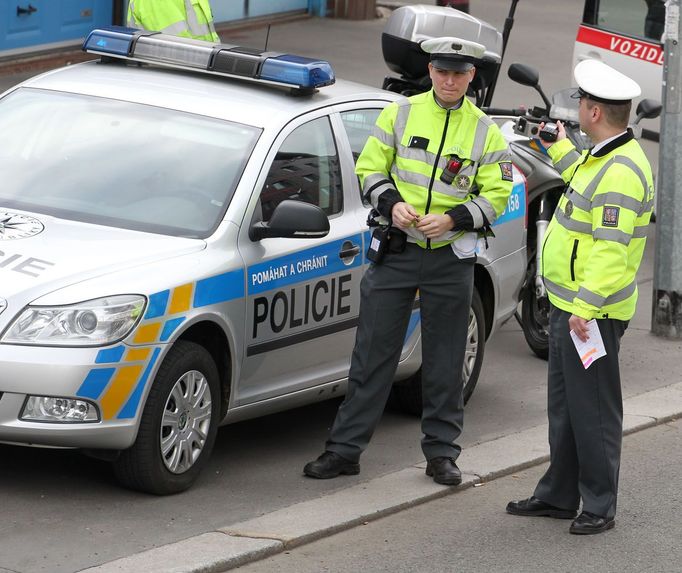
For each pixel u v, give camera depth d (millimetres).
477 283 17891
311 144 15695
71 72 16625
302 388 15484
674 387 19625
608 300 13617
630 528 14266
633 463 16516
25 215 14406
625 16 29078
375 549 13250
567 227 13656
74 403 12852
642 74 28828
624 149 13391
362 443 15156
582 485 14125
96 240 13977
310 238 14945
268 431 16797
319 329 15461
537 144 15609
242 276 14281
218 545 12711
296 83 15680
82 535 12797
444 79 14141
